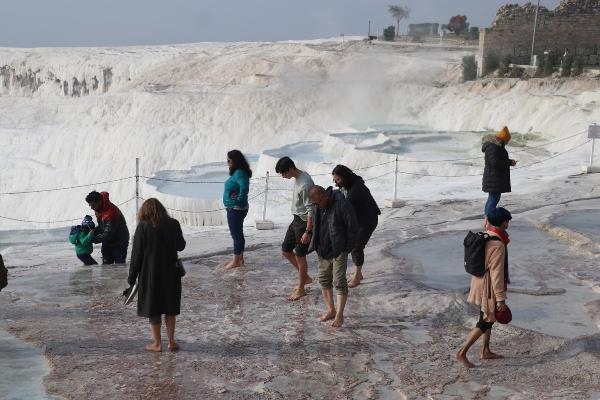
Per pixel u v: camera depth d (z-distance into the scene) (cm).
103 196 1084
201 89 5819
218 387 614
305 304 855
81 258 1092
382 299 850
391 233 1248
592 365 657
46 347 704
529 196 1623
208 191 2481
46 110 6506
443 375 640
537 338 722
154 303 678
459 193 1781
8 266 1133
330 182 2466
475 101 3834
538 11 4247
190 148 4834
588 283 920
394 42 7138
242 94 5091
